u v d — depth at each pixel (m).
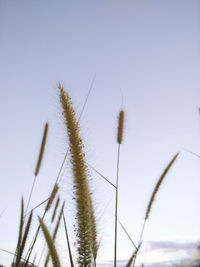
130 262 0.24
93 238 0.24
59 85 0.22
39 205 0.30
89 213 0.21
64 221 0.22
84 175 0.21
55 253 0.17
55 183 0.30
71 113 0.21
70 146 0.21
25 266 0.25
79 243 0.21
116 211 0.29
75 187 0.21
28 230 0.25
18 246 0.24
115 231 0.28
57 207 0.30
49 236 0.18
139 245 0.25
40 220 0.18
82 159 0.21
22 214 0.26
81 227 0.21
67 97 0.21
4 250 0.25
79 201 0.21
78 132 0.21
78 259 0.21
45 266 0.22
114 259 0.25
